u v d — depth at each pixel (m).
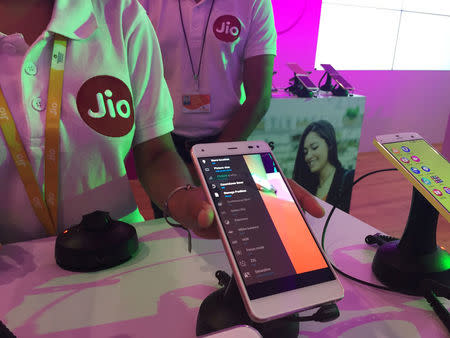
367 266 0.60
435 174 0.56
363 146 4.14
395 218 2.47
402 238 0.56
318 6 3.40
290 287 0.40
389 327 0.46
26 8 0.60
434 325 0.47
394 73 4.03
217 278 0.53
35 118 0.60
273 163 0.51
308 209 0.47
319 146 2.41
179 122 1.41
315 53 3.58
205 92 1.37
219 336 0.34
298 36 3.42
